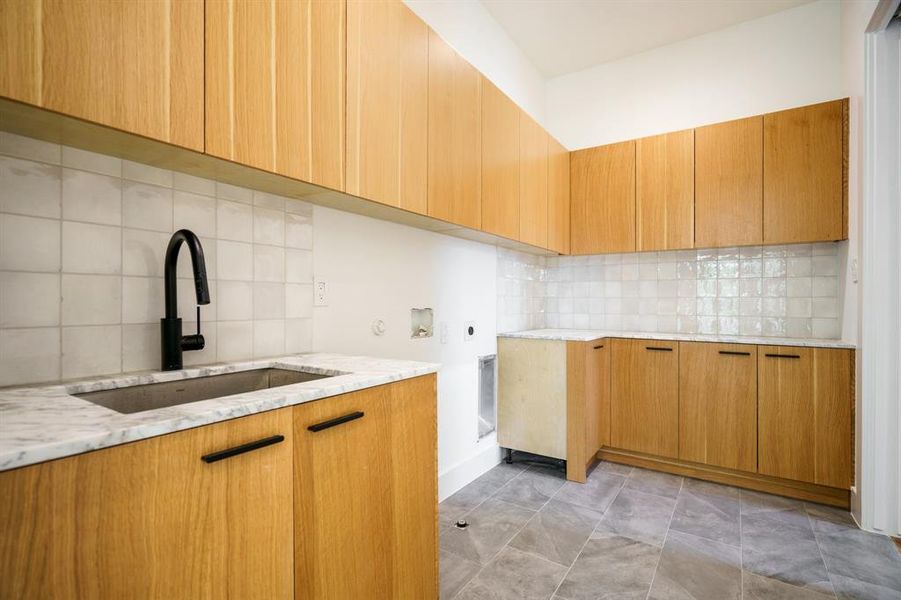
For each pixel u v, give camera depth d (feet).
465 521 6.97
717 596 5.15
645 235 9.90
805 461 7.75
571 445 8.71
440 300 7.86
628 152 10.14
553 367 9.01
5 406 2.68
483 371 9.25
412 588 4.32
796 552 6.09
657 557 5.95
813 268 9.16
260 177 4.18
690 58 10.45
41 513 1.99
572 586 5.32
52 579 2.02
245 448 2.78
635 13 9.46
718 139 9.17
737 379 8.39
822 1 9.09
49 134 3.12
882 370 6.72
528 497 7.90
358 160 4.66
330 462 3.45
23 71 2.46
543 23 9.78
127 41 2.90
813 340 8.39
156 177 4.00
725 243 9.07
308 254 5.42
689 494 8.07
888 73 6.78
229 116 3.48
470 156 6.67
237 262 4.67
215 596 2.66
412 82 5.45
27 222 3.28
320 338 5.57
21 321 3.26
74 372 3.51
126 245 3.82
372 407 3.87
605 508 7.45
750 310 9.78
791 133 8.49
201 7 3.30
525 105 11.06
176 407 2.71
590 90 11.71
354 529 3.67
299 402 3.20
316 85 4.19
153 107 3.03
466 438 8.65
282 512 3.08
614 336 9.62
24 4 2.47
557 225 10.09
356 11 4.64
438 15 7.84
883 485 6.64
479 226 6.92
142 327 3.92
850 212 7.86
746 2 9.14
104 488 2.20
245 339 4.75
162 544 2.42
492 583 5.38
